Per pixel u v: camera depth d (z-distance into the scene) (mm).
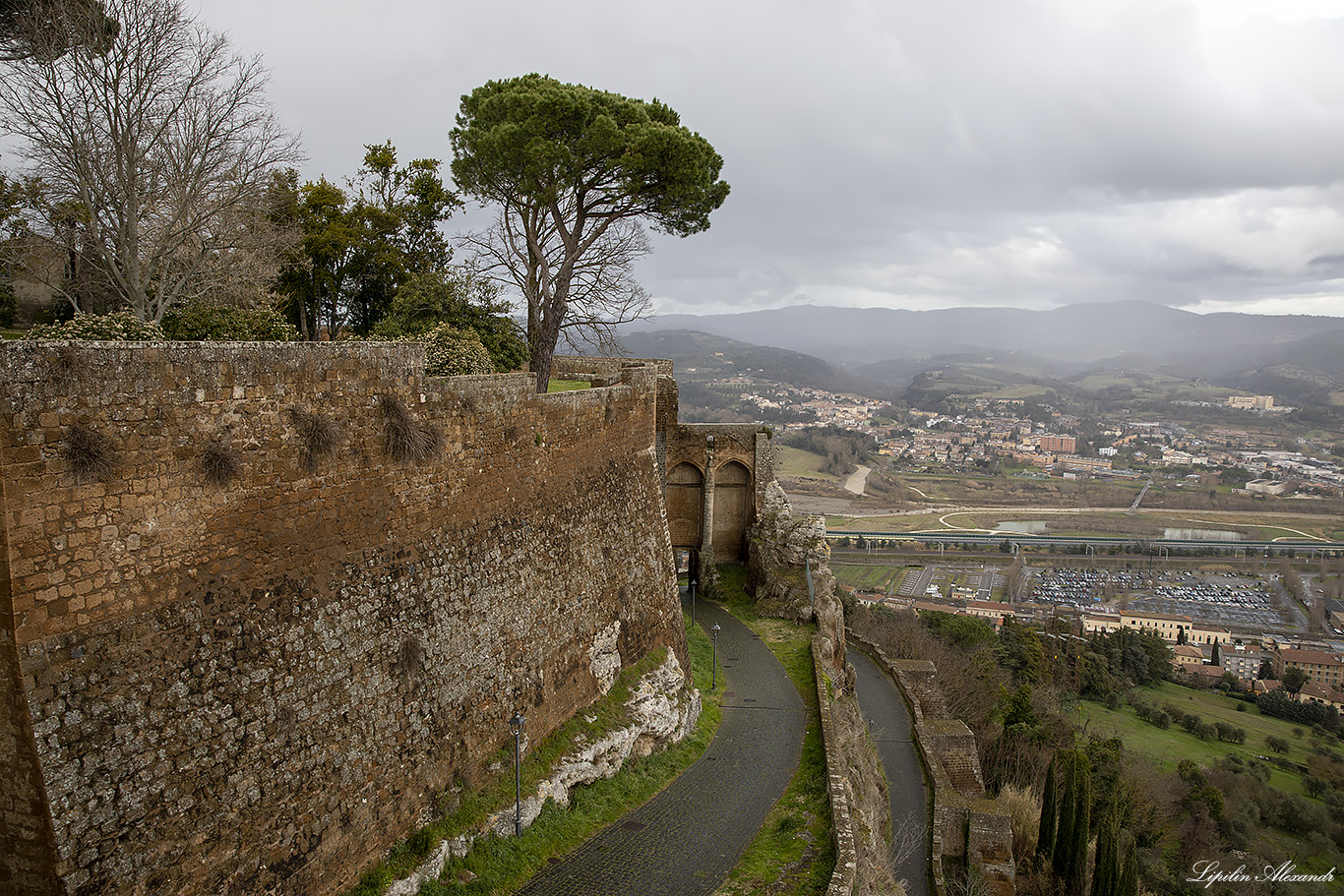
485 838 17906
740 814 24156
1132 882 35438
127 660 10844
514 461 21469
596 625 25625
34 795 9750
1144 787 56969
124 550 10836
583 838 20828
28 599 9664
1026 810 41656
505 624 20328
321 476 14391
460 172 34000
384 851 15422
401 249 41250
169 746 11281
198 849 11562
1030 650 80438
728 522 55062
